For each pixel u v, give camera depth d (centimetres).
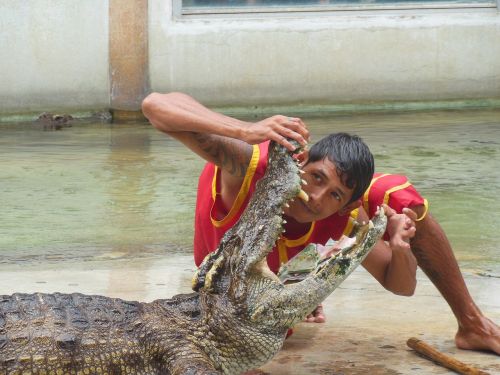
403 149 1425
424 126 1702
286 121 448
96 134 1642
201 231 528
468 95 2012
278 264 506
